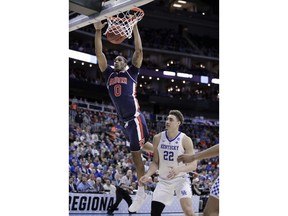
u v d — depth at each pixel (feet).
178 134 13.60
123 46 40.24
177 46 44.98
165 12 44.93
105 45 39.37
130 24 14.55
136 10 14.42
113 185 26.02
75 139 32.89
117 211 24.52
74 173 27.55
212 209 11.55
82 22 14.47
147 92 43.55
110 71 14.94
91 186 26.03
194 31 45.93
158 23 44.78
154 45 44.01
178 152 13.44
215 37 46.44
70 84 37.73
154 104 41.75
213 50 45.96
